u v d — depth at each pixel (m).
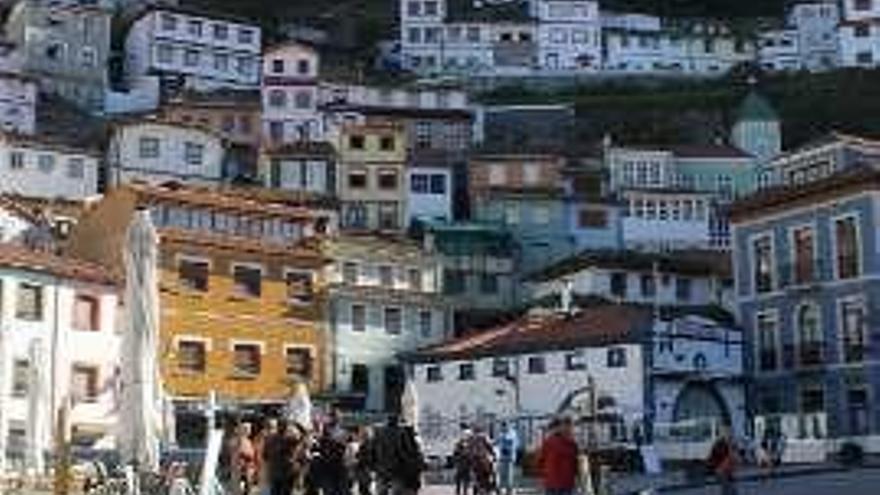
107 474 41.28
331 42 192.75
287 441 28.53
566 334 81.94
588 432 67.75
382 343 94.56
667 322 79.25
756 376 82.12
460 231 111.88
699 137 158.62
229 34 159.38
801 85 172.38
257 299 88.50
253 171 129.12
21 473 45.12
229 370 86.06
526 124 157.75
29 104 134.00
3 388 68.38
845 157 98.62
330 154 120.94
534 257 120.62
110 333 77.50
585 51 180.38
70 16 149.38
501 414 83.19
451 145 144.12
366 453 32.56
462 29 179.50
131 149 115.38
